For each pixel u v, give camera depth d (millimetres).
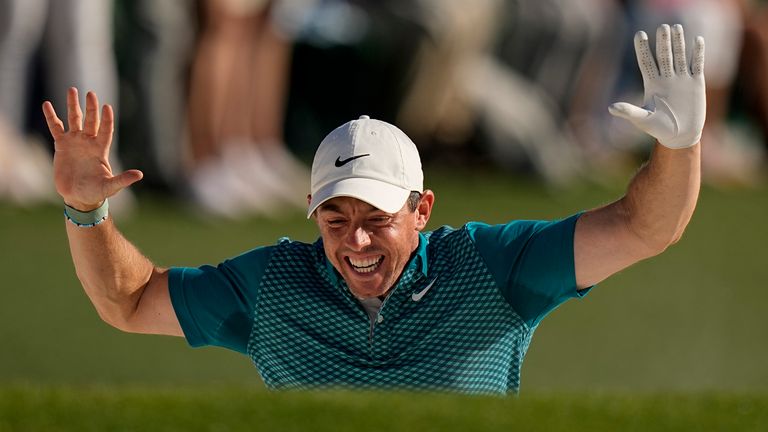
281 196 49844
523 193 56406
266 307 19078
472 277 18719
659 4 63438
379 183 18469
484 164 59281
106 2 45969
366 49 55344
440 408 16281
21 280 39062
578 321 40562
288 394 16828
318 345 18953
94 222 18922
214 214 47750
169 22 47938
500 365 18938
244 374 34500
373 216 18438
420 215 19328
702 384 36781
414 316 18734
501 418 16078
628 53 64688
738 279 45688
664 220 18094
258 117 50219
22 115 46906
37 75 47344
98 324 36750
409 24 54844
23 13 44781
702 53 17609
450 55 55656
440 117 57469
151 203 48438
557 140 60906
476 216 51219
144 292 19562
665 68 17688
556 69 61375
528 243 18703
